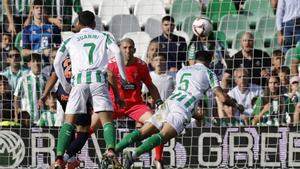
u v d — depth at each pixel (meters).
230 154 39.00
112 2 45.06
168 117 30.80
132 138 30.86
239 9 44.25
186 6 45.28
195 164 39.09
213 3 44.44
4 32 43.50
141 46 44.34
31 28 43.59
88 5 44.53
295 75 41.78
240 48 43.25
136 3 45.09
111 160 28.11
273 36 43.56
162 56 42.09
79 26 30.31
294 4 43.28
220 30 43.78
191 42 42.47
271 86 41.59
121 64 29.09
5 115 41.56
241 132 38.94
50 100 41.41
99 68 29.16
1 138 39.31
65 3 44.16
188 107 31.22
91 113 31.16
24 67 42.66
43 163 39.31
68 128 29.12
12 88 42.00
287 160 38.66
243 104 41.62
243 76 41.94
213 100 40.84
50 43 43.47
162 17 44.19
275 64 42.28
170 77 41.69
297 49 42.88
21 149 39.34
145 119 34.47
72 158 31.05
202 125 40.75
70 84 30.47
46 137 39.31
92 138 38.97
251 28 43.84
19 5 43.97
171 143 39.19
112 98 34.75
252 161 38.88
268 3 44.03
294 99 41.16
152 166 38.66
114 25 44.75
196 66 32.22
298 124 39.19
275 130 38.72
